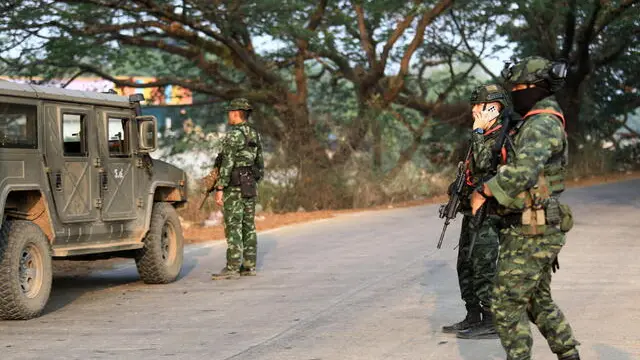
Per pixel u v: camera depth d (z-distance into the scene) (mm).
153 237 11062
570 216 5270
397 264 12031
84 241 10031
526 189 5203
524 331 5273
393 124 27234
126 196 10711
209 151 24906
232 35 25297
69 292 10727
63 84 25906
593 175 32969
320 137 25547
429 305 8992
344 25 26953
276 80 26500
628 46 33688
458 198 6453
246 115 11594
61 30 23078
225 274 11422
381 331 7797
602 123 36719
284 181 23344
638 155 35938
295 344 7398
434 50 31625
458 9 29891
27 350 7367
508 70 5391
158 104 30109
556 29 33000
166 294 10383
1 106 8766
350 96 29062
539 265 5230
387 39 27266
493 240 7113
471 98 6488
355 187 23750
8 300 8555
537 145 5078
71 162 9773
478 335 7367
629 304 8648
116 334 8016
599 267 11094
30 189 9016
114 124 10648
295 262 12688
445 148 30328
